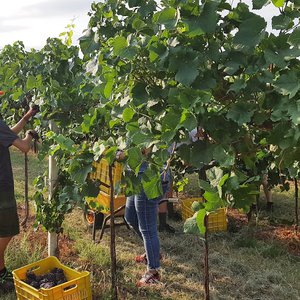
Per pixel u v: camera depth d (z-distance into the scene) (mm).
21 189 7777
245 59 2488
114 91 3205
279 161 2631
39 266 3928
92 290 3939
